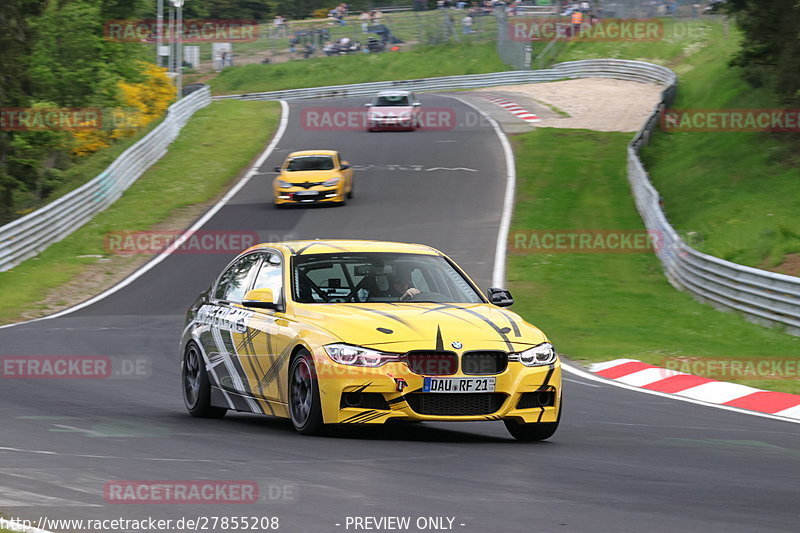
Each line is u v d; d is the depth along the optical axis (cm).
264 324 3228
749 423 3797
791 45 11744
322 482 2281
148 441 2884
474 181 13350
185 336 3722
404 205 11994
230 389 3412
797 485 2452
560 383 3077
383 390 2866
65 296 8538
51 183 15150
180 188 13300
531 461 2686
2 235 9419
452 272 3428
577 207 11769
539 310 7500
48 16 18288
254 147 16225
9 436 2941
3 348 5688
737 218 10225
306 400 3003
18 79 13875
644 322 7138
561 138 16275
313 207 12031
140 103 19825
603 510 2058
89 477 2308
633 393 4584
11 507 1991
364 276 3300
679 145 14962
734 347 6091
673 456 2873
